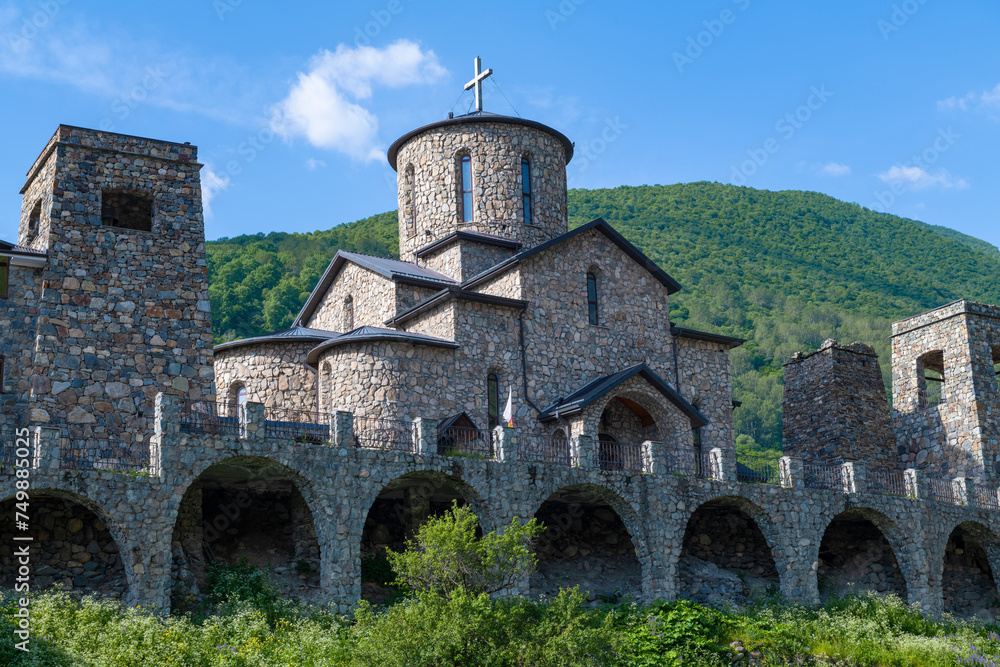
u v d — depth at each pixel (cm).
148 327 3108
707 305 10600
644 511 3316
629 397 3769
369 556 3119
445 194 4406
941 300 11638
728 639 2955
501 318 3747
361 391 3456
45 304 2984
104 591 2695
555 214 4512
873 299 11388
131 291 3116
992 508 4175
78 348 2994
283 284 7612
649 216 13225
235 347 3794
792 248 12838
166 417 2638
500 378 3700
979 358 4531
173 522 2581
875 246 13462
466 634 2338
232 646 2414
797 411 4775
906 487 3966
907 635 3319
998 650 3322
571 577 3384
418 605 2416
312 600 2762
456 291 3603
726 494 3484
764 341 9900
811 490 3659
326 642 2475
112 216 3500
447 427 3338
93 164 3173
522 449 3503
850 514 3872
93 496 2502
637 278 4181
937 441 4578
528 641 2389
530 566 2920
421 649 2303
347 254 4297
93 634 2314
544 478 3156
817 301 11106
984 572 4266
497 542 2558
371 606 2653
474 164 4406
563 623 2466
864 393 4688
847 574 4003
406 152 4612
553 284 3912
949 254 13250
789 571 3516
